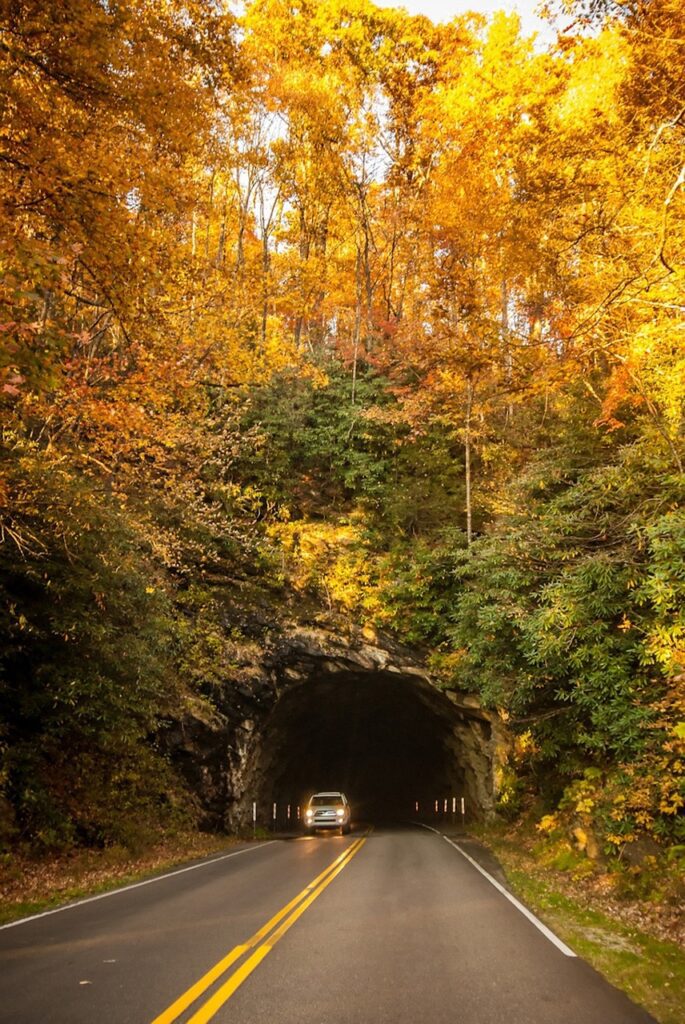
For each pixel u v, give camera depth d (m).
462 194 22.86
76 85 8.52
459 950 7.20
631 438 17.78
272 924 8.42
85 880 12.97
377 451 30.98
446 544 25.92
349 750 42.59
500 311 23.72
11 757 14.70
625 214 14.09
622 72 13.23
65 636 14.69
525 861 16.39
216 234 32.72
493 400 26.91
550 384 18.05
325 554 27.33
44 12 7.59
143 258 8.91
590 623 14.25
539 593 15.62
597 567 14.02
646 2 10.47
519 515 18.58
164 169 9.99
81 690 15.27
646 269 11.91
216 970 6.29
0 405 10.70
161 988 5.73
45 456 13.41
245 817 27.03
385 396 31.27
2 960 6.79
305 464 30.83
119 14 8.34
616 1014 5.14
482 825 26.70
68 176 8.09
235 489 24.94
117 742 18.50
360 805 49.38
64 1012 5.13
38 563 14.50
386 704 35.12
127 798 18.77
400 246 36.34
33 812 14.73
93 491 15.30
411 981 6.00
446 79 31.69
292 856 17.59
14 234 7.64
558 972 6.36
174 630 22.19
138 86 9.23
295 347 32.97
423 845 20.73
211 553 23.59
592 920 9.30
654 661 13.16
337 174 34.12
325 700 31.06
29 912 9.85
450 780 37.59
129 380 15.10
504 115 20.20
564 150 14.60
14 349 7.52
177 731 22.08
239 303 25.08
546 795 20.94
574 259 17.59
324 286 36.84
